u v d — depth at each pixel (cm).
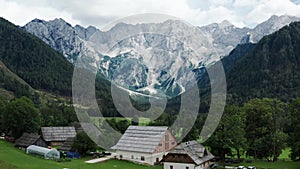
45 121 10900
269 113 7375
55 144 9200
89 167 5528
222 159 7100
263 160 7344
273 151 7238
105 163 6066
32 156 6334
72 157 6694
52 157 6347
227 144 6800
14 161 5359
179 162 5884
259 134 7531
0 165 4431
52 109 13700
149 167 6047
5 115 8794
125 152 6619
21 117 8831
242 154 7506
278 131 7444
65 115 11731
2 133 10338
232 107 7412
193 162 5788
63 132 9506
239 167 6006
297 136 6644
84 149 6938
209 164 6569
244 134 7131
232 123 6831
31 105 9250
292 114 6869
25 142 7750
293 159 6844
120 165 5981
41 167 5094
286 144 7275
